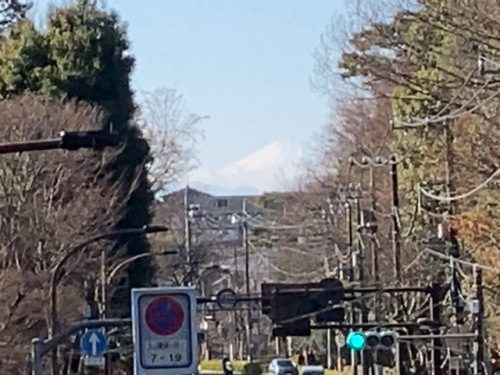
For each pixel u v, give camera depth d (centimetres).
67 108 5659
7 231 4978
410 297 5788
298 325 4009
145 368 2252
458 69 4784
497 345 5103
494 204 4653
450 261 4891
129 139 6241
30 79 6259
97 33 6341
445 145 5028
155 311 2259
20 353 4928
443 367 5769
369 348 4400
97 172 5666
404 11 4609
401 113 5575
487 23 4175
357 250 6600
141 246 6294
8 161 5025
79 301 5359
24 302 4972
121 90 6366
